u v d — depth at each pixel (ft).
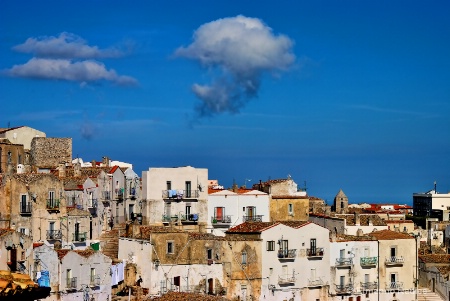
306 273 428.97
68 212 407.85
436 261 468.34
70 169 455.22
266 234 416.87
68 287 355.77
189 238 398.01
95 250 389.39
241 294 406.62
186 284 394.32
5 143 469.98
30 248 344.08
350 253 444.96
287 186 508.12
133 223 431.02
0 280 98.84
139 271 394.11
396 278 456.04
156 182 455.22
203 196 464.24
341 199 608.60
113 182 446.19
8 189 388.78
